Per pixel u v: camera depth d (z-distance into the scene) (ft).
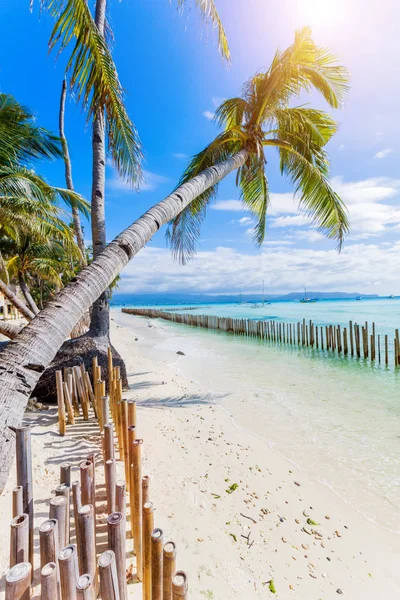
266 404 21.12
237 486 10.53
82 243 31.60
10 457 5.39
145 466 11.02
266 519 8.98
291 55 17.02
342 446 14.85
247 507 9.43
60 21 9.53
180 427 15.60
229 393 23.48
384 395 23.54
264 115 19.90
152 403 19.49
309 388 25.48
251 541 7.97
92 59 10.56
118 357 21.38
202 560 7.06
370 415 19.17
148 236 10.44
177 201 12.19
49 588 3.51
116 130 13.10
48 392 16.72
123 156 13.78
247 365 35.14
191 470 11.21
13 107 20.95
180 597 4.04
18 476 4.99
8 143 20.63
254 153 18.80
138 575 6.09
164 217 11.34
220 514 8.89
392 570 7.61
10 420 5.50
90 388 14.35
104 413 11.64
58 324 7.07
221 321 78.69
